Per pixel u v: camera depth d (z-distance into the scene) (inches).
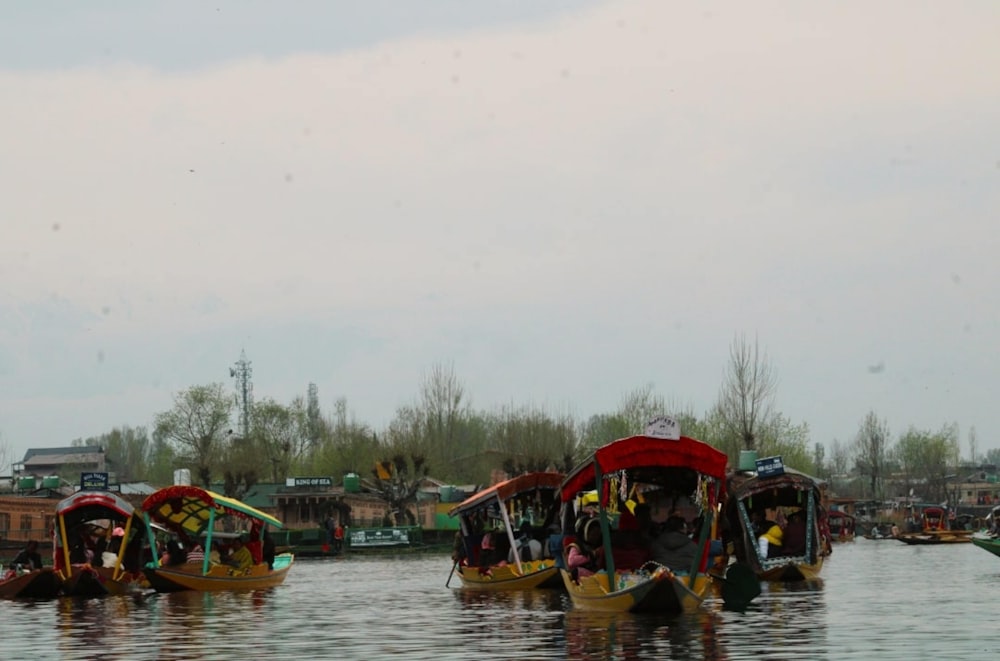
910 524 4456.2
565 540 1231.5
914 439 7022.6
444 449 4793.3
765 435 4141.2
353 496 4156.0
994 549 2032.5
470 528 1721.2
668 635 952.3
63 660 914.1
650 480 1210.0
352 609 1318.9
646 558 1135.6
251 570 1733.5
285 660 885.8
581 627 1021.2
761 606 1197.1
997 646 864.3
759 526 1659.7
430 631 1058.1
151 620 1224.2
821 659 811.4
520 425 4205.2
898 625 1008.2
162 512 1738.4
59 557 1630.2
